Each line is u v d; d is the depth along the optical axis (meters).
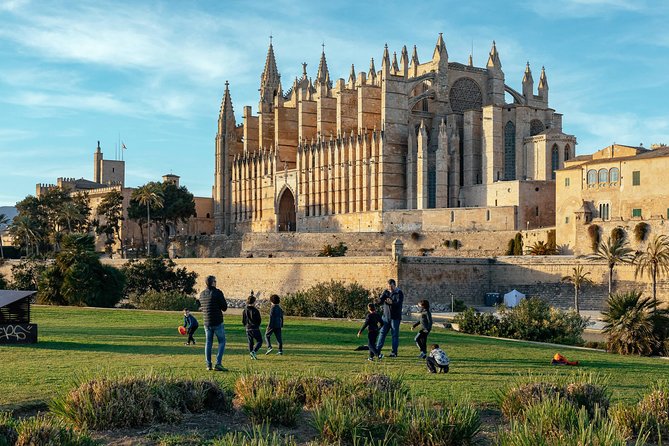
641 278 97.56
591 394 23.72
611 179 109.56
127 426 21.83
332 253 132.25
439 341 47.16
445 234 129.75
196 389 23.61
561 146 136.50
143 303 92.50
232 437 19.81
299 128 169.50
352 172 153.12
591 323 82.56
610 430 18.19
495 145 140.12
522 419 22.11
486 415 23.88
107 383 22.84
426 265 106.19
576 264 103.25
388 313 36.22
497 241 124.62
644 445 21.22
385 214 140.88
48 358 33.59
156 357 34.16
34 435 18.80
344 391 23.14
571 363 37.09
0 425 19.34
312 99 179.62
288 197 175.00
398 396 22.03
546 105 161.50
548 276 105.50
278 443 19.25
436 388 27.42
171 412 22.47
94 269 94.12
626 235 104.19
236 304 118.00
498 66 159.50
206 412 23.50
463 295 109.12
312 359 34.19
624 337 52.12
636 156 108.00
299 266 113.62
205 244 177.75
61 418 21.64
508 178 141.25
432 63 157.38
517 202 129.62
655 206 105.19
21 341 39.69
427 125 153.00
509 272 109.88
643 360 43.66
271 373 26.47
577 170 113.69
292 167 177.50
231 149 192.75
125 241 191.62
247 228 183.75
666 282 95.56
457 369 32.81
